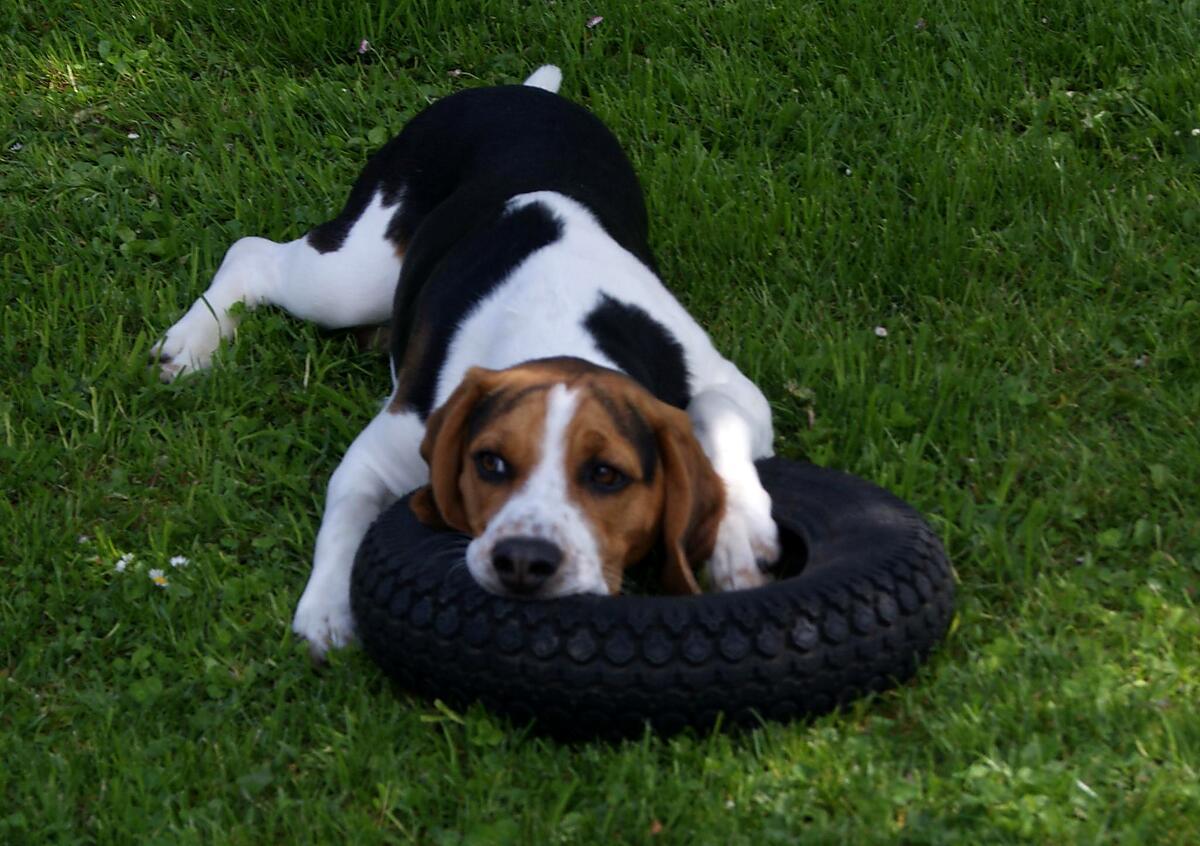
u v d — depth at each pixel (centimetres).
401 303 643
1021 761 434
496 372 479
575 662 432
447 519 475
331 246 697
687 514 469
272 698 487
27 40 936
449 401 477
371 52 922
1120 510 566
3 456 618
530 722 449
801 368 652
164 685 498
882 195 786
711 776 434
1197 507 565
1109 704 455
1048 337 674
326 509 555
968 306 706
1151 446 599
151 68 909
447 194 688
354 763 450
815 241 749
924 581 469
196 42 934
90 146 856
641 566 506
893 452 602
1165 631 493
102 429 641
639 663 431
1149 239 734
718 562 505
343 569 519
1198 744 438
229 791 449
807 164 802
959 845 409
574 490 452
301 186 809
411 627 454
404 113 870
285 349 690
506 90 718
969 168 788
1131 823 414
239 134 860
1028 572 525
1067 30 889
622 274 586
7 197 814
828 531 505
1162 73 846
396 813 438
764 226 758
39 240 774
